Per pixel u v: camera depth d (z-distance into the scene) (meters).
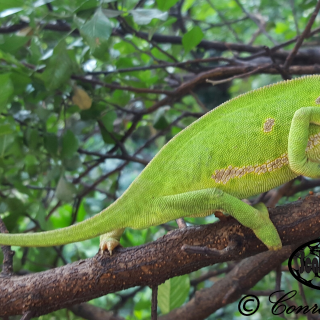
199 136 0.60
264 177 0.60
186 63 0.76
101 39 0.67
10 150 0.75
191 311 0.74
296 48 0.71
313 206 0.58
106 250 0.60
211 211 0.59
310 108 0.59
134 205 0.59
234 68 0.75
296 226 0.58
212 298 0.73
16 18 0.76
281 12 1.17
